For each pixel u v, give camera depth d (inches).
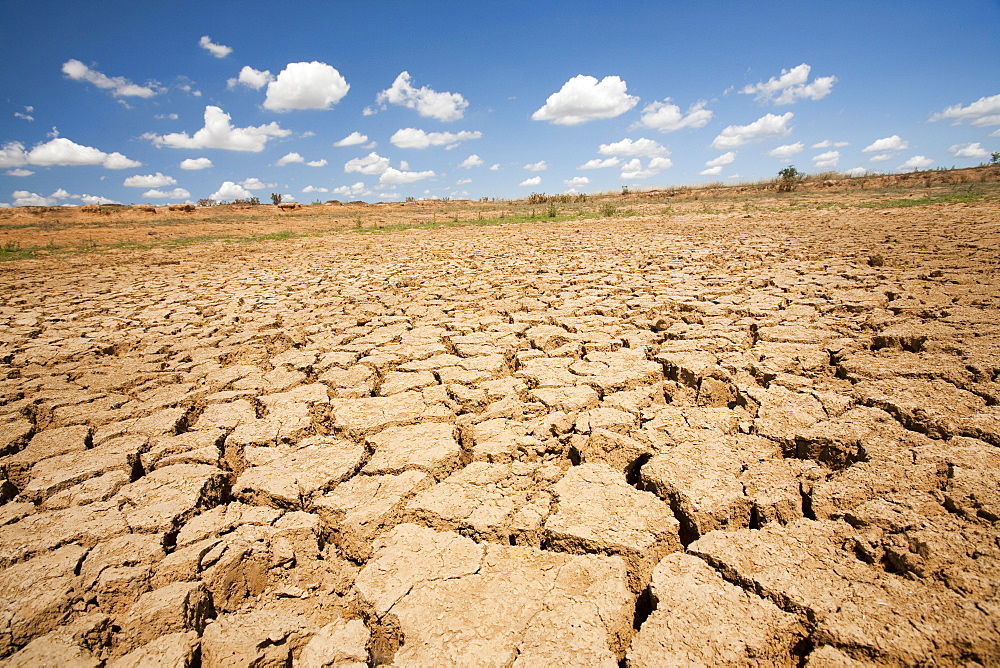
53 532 85.9
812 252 346.6
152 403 140.0
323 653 64.0
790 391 125.1
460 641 63.3
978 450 92.4
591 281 291.7
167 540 85.0
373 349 179.8
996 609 60.6
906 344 155.0
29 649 64.7
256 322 228.8
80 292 347.9
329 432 124.8
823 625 60.7
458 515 86.8
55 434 122.6
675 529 81.7
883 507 79.9
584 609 67.3
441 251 490.9
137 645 66.3
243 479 100.1
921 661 56.4
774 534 76.7
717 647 60.0
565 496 90.0
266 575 79.3
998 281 224.5
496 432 114.9
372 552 82.4
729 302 220.4
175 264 504.4
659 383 141.1
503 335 190.1
